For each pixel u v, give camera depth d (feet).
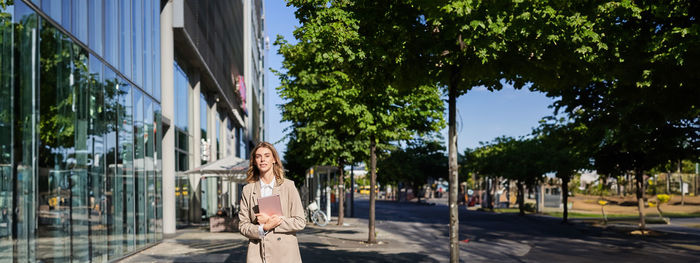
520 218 114.01
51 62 30.09
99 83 37.24
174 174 66.54
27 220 27.07
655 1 30.68
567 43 23.73
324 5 28.27
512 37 23.03
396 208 177.99
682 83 31.65
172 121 65.87
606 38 28.55
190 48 73.36
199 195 87.56
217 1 97.55
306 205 92.63
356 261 38.24
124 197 41.88
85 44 34.91
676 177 192.75
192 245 50.78
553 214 134.31
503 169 123.13
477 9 22.63
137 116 46.32
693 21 30.68
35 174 27.99
